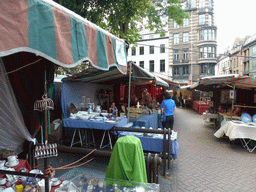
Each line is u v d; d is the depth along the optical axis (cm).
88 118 548
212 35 2791
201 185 364
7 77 253
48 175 155
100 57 194
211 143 672
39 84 251
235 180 388
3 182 212
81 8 721
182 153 559
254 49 2581
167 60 2995
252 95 787
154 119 743
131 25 1023
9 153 290
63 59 140
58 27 140
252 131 588
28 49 118
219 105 1010
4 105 273
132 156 205
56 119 638
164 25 1057
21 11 116
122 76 755
